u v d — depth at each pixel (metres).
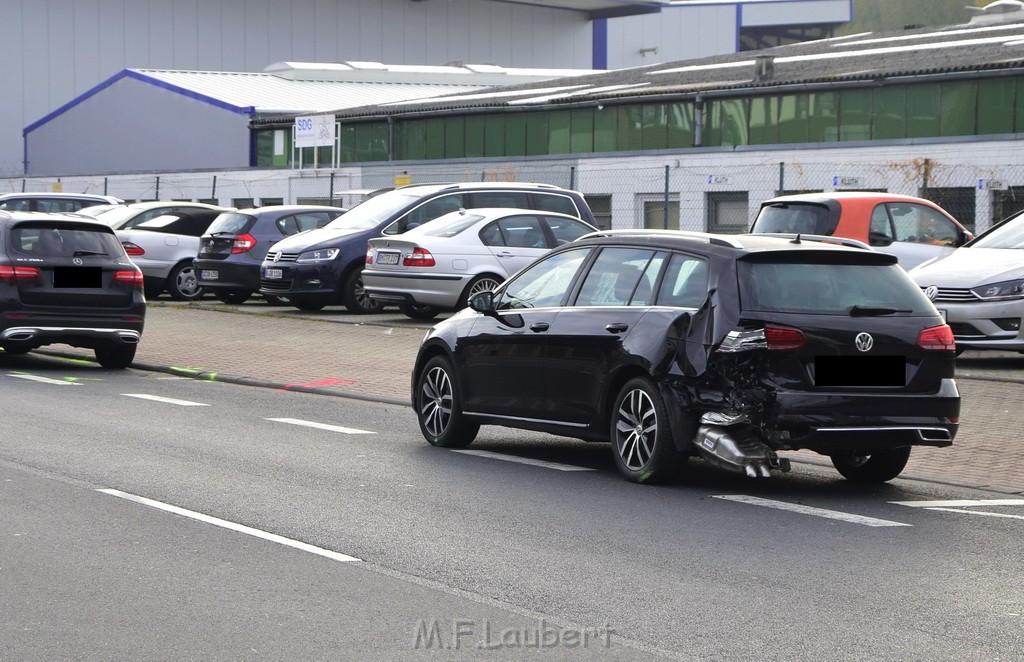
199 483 10.80
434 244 24.52
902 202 22.31
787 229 22.17
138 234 31.36
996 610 7.26
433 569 8.06
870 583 7.84
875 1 144.62
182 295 31.73
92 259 19.17
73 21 92.19
